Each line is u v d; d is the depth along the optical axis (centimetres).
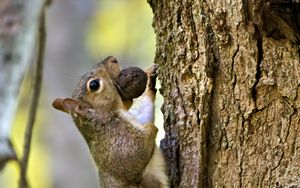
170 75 1068
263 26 993
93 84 1145
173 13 1065
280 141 989
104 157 1117
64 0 3222
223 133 1013
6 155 1384
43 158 3250
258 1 985
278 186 984
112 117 1120
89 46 3256
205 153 1019
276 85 992
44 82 3134
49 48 3161
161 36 1088
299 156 981
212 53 1026
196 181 1018
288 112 988
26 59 1526
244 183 998
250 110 999
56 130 3138
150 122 1084
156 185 1061
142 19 3256
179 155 1043
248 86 1002
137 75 1112
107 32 3275
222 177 1010
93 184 3097
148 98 1120
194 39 1041
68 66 3155
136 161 1084
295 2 979
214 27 1020
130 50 3216
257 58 1000
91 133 1138
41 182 3231
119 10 3288
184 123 1041
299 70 987
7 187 3189
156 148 1078
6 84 1493
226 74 1014
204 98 1023
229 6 1011
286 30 988
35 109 1423
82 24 3228
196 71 1037
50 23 3186
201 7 1034
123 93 1131
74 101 1150
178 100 1053
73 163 3092
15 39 1506
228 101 1012
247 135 1001
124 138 1100
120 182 1099
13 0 1512
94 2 3284
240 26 1005
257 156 996
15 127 3044
